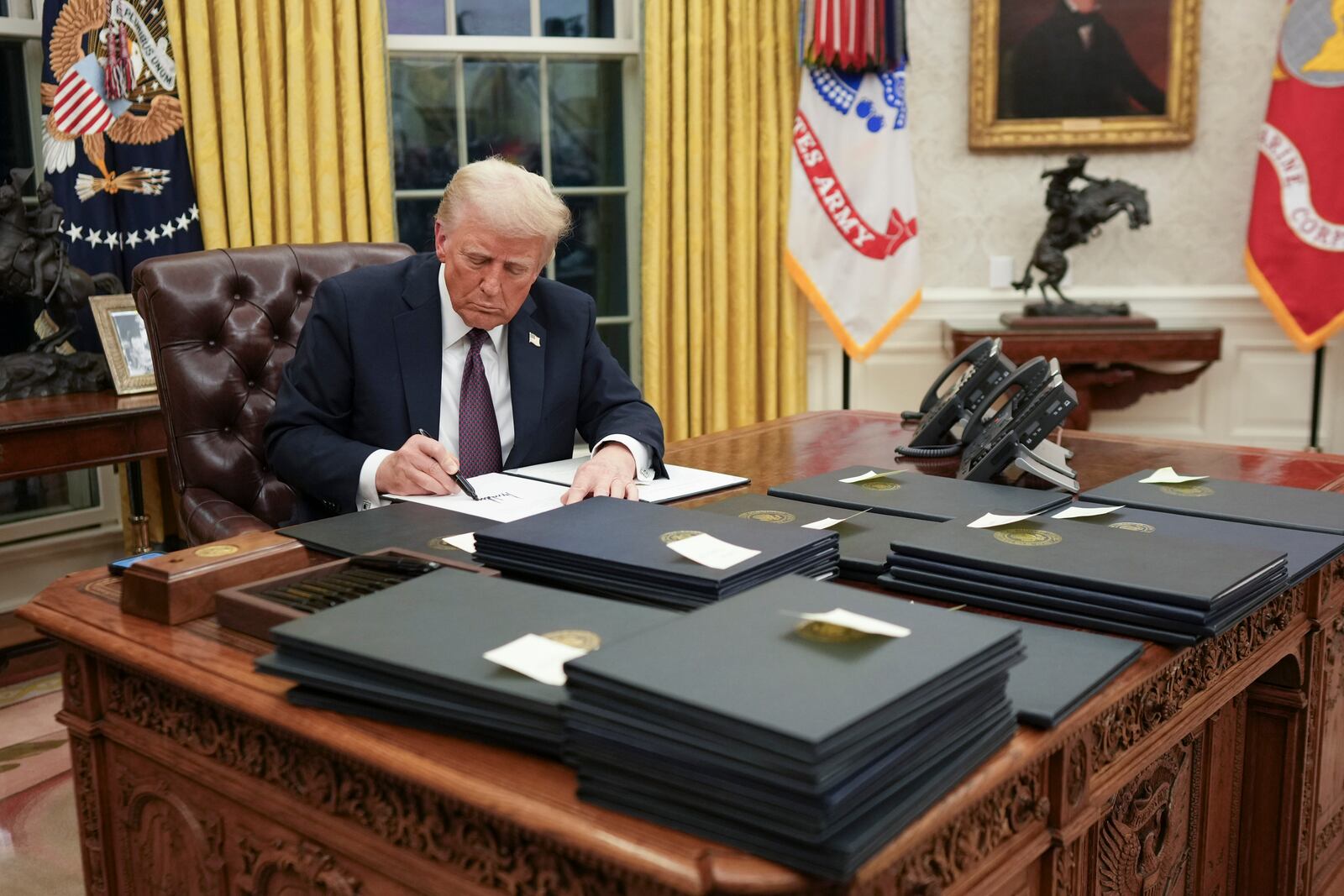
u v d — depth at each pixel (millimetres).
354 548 1518
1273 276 4473
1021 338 4320
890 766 848
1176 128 4590
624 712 879
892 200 4469
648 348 4410
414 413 2168
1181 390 4812
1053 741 1014
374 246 2693
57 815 2441
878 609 1062
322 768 1104
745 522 1476
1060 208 4359
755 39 4352
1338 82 4305
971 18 4594
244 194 3734
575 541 1377
